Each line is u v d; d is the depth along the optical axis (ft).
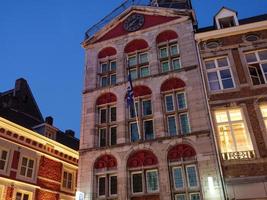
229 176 42.65
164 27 61.05
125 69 59.62
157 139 48.85
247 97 48.44
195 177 44.80
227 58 54.44
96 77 61.00
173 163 46.29
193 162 45.32
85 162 51.65
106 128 54.44
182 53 56.44
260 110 47.01
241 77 51.03
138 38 62.13
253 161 42.91
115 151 50.62
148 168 47.37
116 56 62.18
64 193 71.10
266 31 55.06
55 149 72.43
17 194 59.21
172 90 53.06
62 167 73.10
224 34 56.39
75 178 76.38
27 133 65.10
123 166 48.60
